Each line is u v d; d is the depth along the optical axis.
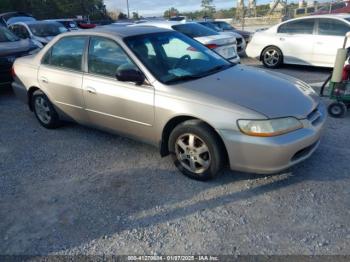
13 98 7.14
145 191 3.36
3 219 3.04
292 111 3.12
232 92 3.32
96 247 2.65
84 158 4.14
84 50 4.22
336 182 3.31
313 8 25.17
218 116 3.11
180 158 3.55
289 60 8.73
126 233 2.78
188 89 3.39
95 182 3.58
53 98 4.71
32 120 5.64
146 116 3.62
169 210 3.05
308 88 3.79
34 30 11.29
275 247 2.54
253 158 3.06
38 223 2.96
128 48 3.78
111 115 4.00
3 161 4.18
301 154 3.21
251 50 9.39
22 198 3.35
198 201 3.15
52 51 4.69
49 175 3.78
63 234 2.81
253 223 2.81
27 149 4.49
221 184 3.40
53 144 4.60
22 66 5.13
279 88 3.49
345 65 4.86
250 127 3.00
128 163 3.95
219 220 2.88
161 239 2.69
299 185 3.30
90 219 2.98
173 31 4.48
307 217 2.84
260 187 3.31
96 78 4.04
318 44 8.09
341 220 2.78
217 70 3.97
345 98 4.92
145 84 3.61
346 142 4.15
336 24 7.87
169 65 3.82
